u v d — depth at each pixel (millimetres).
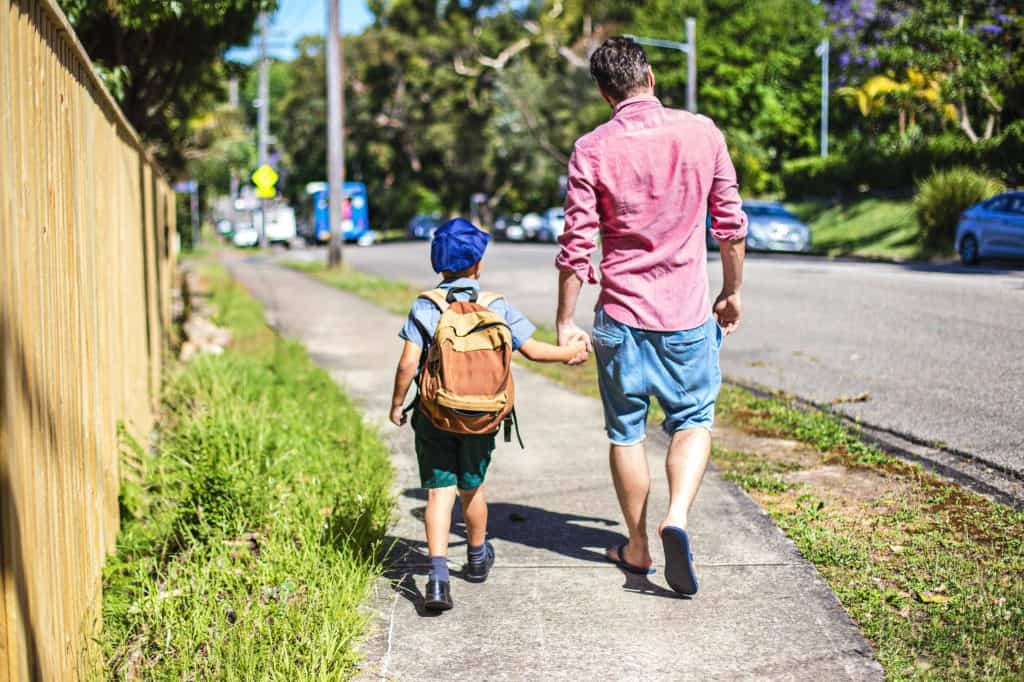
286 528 4746
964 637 3576
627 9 58562
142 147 8273
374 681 3439
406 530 5043
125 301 6176
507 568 4488
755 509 5199
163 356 10359
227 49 14234
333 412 7605
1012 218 18625
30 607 2688
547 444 6793
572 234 3918
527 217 52688
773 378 9039
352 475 5758
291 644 3619
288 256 41469
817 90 51188
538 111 58875
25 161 2945
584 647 3680
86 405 3943
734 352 10516
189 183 48188
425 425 4035
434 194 77188
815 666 3484
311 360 10906
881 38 29703
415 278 25453
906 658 3512
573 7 59531
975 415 7098
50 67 3533
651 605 4035
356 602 3941
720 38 48312
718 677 3426
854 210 32000
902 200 30625
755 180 43938
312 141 69750
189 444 6109
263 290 21188
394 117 66562
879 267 19703
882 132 44781
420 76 61906
